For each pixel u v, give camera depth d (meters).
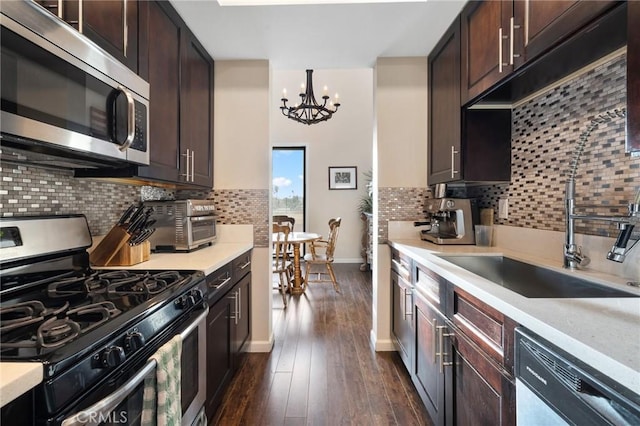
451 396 1.37
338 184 6.13
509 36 1.42
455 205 2.19
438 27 2.06
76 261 1.45
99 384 0.80
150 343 1.03
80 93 1.08
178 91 1.91
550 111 1.64
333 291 4.21
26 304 0.96
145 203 2.03
